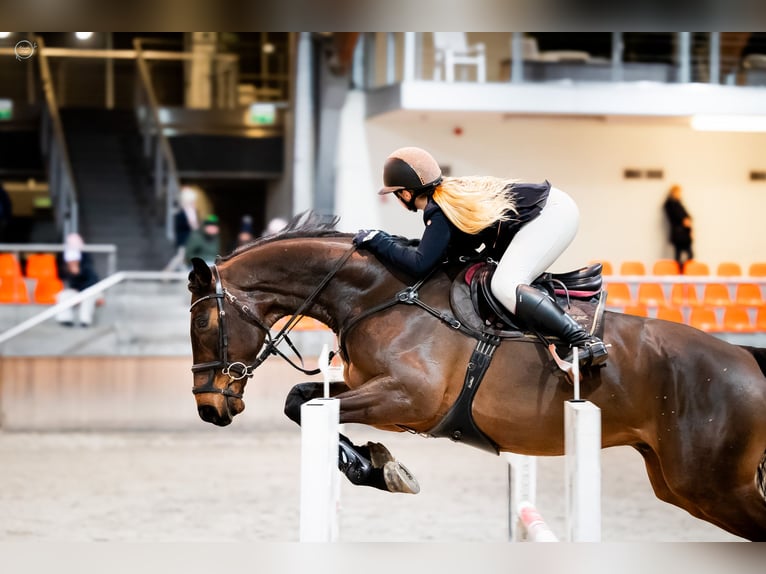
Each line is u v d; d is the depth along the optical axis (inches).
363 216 499.5
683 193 531.8
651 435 136.3
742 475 132.0
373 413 132.2
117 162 616.4
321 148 496.4
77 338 369.4
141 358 369.4
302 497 113.2
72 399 367.2
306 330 371.9
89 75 639.8
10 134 611.2
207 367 141.7
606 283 414.0
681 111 473.4
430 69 471.5
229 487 264.1
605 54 492.1
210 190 685.9
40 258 488.7
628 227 527.8
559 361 131.1
